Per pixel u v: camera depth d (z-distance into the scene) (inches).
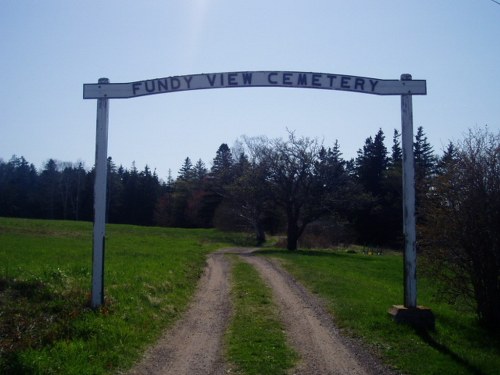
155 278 697.6
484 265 498.3
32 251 940.6
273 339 434.9
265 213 2266.2
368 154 2748.5
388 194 2578.7
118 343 397.4
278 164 1825.8
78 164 3752.5
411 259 499.5
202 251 1448.1
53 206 3666.3
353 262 1239.5
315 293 694.5
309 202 1823.3
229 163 2878.9
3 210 3543.3
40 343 376.5
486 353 426.3
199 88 516.7
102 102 518.6
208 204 3344.0
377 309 550.3
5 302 469.7
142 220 3715.6
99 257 498.0
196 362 373.7
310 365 370.6
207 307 589.9
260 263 1111.6
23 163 4530.0
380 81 511.5
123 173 4217.5
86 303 497.4
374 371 360.5
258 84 517.0
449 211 506.3
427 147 2541.8
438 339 452.4
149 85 518.3
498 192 486.0
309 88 516.4
